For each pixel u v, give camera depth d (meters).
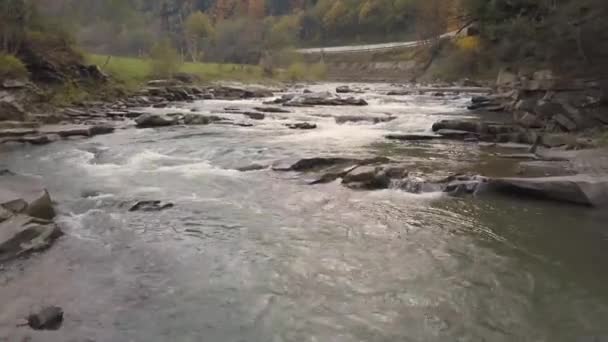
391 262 8.57
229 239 9.65
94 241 9.41
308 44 134.25
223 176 14.77
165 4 109.56
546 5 23.73
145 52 73.19
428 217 10.94
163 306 7.01
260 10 127.75
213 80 55.28
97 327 6.40
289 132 23.17
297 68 77.25
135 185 13.71
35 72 30.31
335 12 128.75
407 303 7.15
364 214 11.18
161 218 10.83
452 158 16.42
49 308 6.50
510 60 30.30
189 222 10.60
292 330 6.44
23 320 6.42
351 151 17.95
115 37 69.25
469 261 8.60
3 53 27.48
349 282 7.81
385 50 105.50
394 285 7.71
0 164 16.48
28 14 31.17
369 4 122.19
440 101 40.62
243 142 20.30
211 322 6.61
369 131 23.38
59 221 10.52
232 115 29.80
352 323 6.62
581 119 19.72
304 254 8.92
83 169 15.80
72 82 32.75
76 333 6.21
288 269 8.28
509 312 6.89
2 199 10.16
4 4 29.00
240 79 61.19
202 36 92.69
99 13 66.12
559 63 21.89
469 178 13.02
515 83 28.98
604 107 19.53
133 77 43.56
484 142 19.88
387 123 25.86
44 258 8.52
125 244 9.30
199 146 19.41
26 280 7.68
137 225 10.38
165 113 29.34
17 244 8.59
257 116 28.44
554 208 11.49
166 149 18.92
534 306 7.07
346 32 129.62
